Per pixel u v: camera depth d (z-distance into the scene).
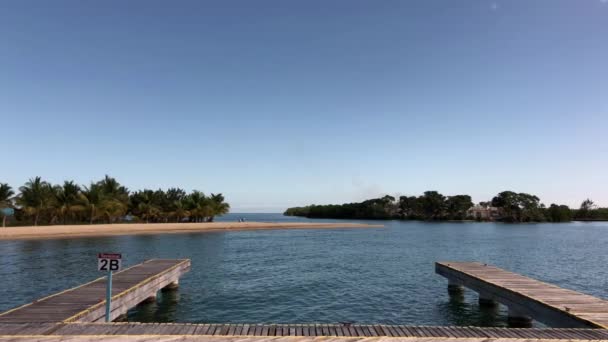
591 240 68.75
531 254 46.66
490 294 18.89
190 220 112.62
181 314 18.70
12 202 74.69
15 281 26.34
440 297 22.73
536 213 162.12
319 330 11.53
